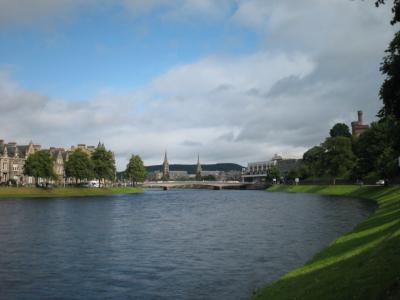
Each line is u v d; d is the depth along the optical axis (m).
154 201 166.50
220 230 72.19
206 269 42.50
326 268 31.34
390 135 63.09
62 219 89.56
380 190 146.25
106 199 175.75
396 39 44.38
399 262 23.75
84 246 56.09
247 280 38.16
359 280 23.70
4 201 148.12
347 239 43.56
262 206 128.88
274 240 59.41
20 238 62.69
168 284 37.19
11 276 39.91
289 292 27.58
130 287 36.34
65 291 35.19
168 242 59.47
